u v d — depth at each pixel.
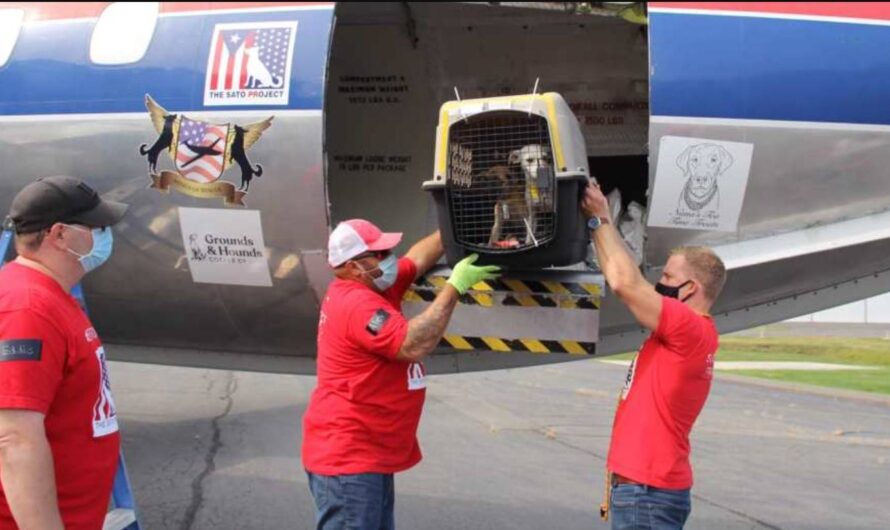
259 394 9.78
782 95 3.42
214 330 4.09
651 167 3.44
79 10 3.90
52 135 3.79
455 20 5.22
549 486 5.84
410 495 5.54
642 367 2.95
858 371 13.78
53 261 2.37
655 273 3.59
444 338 3.29
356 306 2.95
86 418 2.40
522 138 3.09
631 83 5.12
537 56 5.23
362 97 5.30
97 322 4.18
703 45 3.43
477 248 3.06
